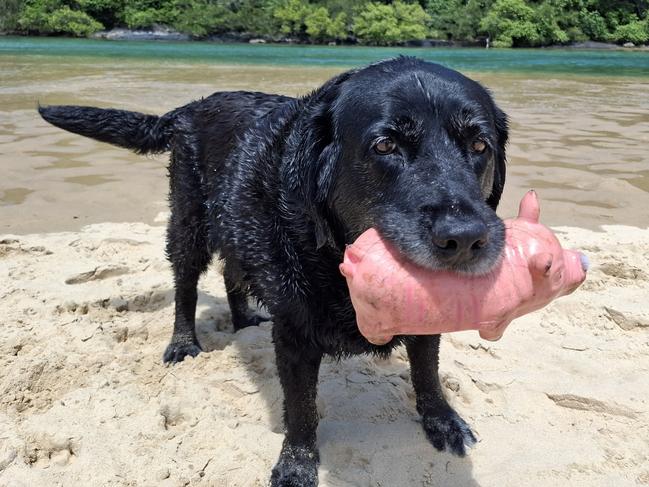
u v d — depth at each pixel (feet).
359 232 1.78
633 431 2.15
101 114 2.80
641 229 3.86
